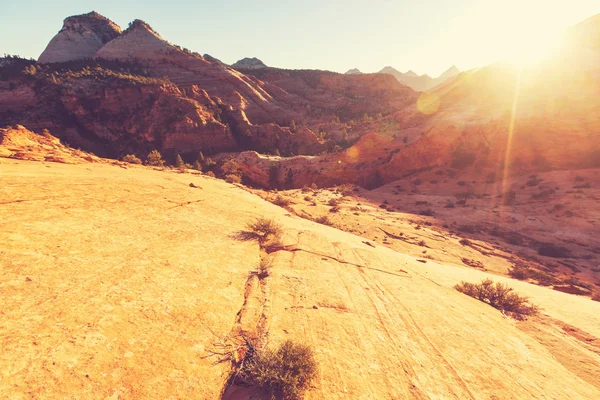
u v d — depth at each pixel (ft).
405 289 27.12
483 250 91.35
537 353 19.72
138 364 11.91
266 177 321.52
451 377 15.33
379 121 465.47
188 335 14.42
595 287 69.87
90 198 32.09
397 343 17.67
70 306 14.14
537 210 150.41
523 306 29.58
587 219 130.31
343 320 19.11
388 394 13.32
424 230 107.34
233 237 31.96
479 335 20.59
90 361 11.39
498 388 15.05
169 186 49.98
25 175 34.86
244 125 462.60
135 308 15.26
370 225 98.07
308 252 32.63
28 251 18.11
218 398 11.61
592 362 19.38
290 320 17.81
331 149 424.05
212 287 19.76
